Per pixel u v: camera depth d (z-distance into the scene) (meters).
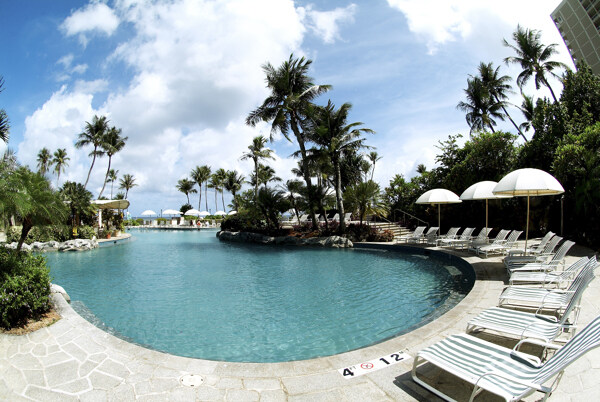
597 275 6.79
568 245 6.45
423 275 9.91
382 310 6.56
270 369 3.39
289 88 20.08
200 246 20.38
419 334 4.20
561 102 15.91
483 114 25.48
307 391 2.93
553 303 4.18
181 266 12.37
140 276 10.43
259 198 21.70
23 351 3.98
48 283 5.34
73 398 2.98
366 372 3.25
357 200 19.00
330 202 21.25
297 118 20.92
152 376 3.32
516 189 7.28
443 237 15.00
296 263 12.84
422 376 3.11
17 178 6.58
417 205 21.47
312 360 3.58
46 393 3.08
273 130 20.84
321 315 6.32
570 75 16.53
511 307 5.15
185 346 4.95
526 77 24.33
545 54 23.78
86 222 23.16
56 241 17.94
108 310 6.76
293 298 7.58
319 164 20.17
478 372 2.50
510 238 11.25
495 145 16.81
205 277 10.17
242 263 13.05
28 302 4.85
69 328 4.68
